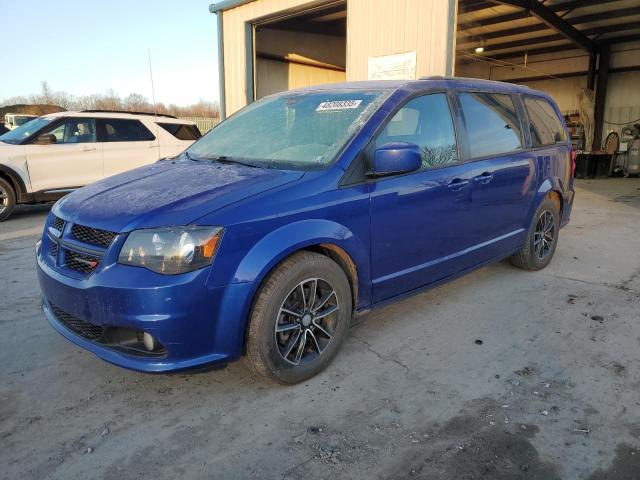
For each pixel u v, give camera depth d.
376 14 9.18
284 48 14.49
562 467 2.34
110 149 9.60
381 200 3.29
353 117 3.46
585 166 15.06
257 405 2.85
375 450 2.47
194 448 2.50
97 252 2.67
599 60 16.58
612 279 4.97
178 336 2.56
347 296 3.21
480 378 3.12
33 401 2.90
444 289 4.68
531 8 11.92
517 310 4.19
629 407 2.80
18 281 5.02
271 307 2.80
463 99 4.14
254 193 2.84
